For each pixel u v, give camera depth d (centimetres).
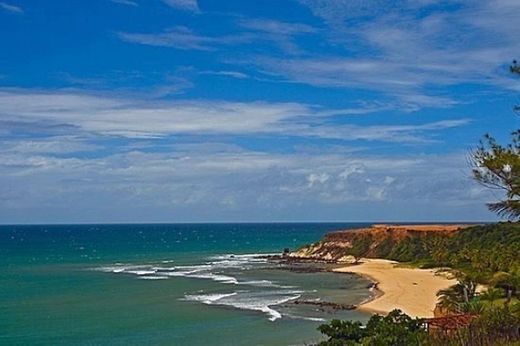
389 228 10519
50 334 4462
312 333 4350
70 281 7800
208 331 4494
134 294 6481
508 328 2412
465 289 3381
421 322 2655
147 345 4094
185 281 7712
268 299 5972
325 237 11781
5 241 19438
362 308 5325
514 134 1922
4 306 5734
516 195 1905
